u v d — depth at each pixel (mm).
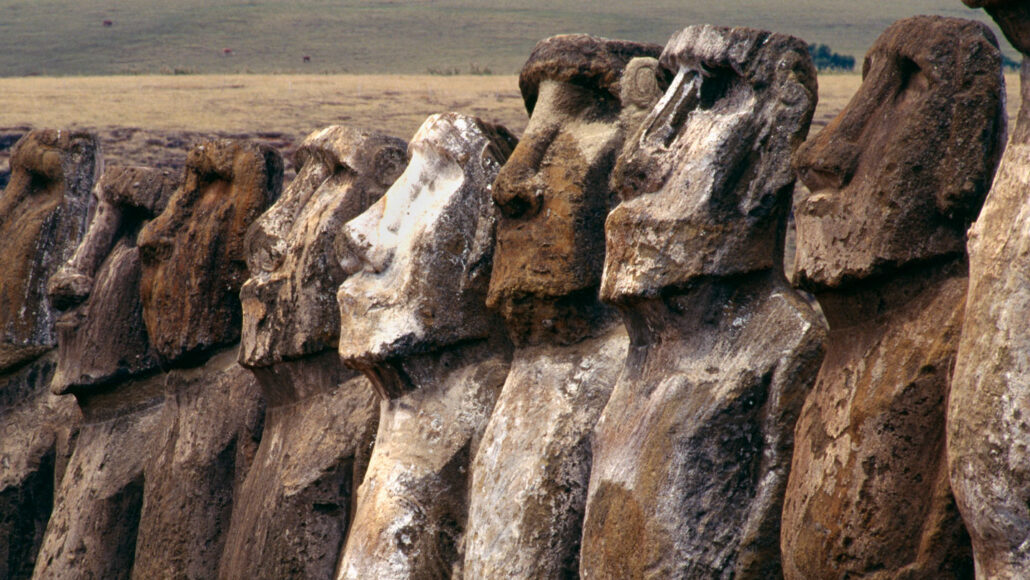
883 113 14086
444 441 19891
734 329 15914
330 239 22094
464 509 19734
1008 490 11250
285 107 79688
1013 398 11227
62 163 30812
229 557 22516
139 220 28469
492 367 20250
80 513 27047
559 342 18344
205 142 25578
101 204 28641
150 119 76000
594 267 17938
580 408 17828
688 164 15953
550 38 18938
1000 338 11398
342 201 22234
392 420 20297
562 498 17609
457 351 20312
